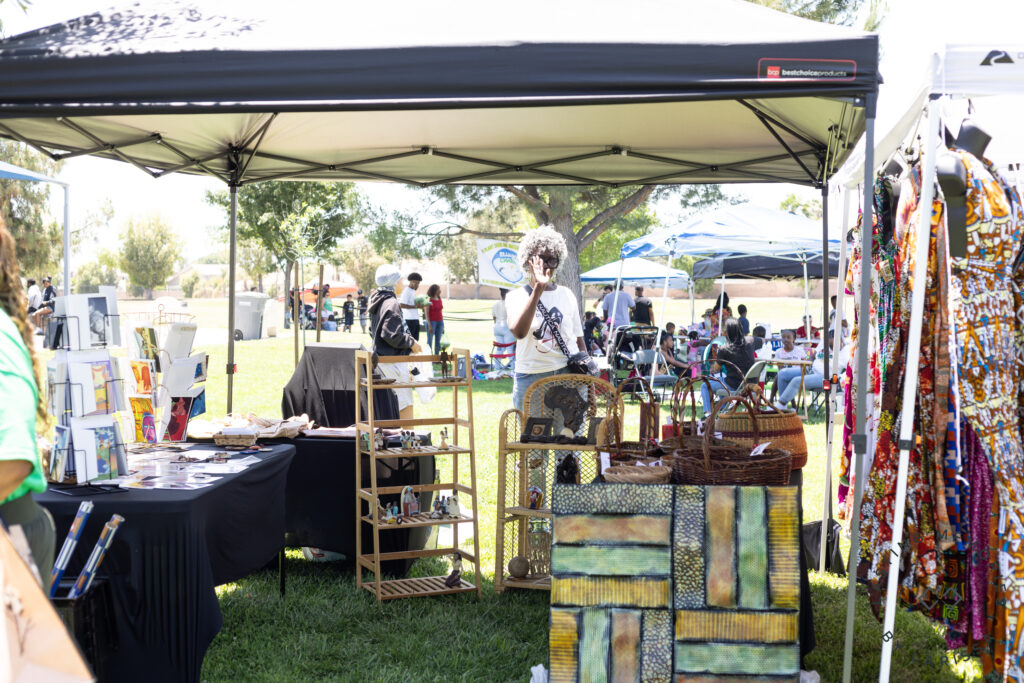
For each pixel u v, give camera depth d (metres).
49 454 3.18
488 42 2.76
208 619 2.99
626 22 3.02
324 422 5.14
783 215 11.66
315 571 4.66
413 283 13.66
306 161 5.77
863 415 2.85
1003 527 2.84
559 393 4.24
